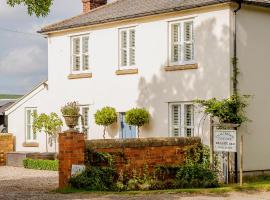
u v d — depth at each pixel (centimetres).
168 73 2478
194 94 2381
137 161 2002
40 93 3073
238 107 2203
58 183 2080
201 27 2362
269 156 2378
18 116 3216
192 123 2398
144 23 2577
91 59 2803
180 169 2031
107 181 1881
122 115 2672
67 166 1861
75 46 2892
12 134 3145
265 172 2358
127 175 1966
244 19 2323
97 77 2769
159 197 1731
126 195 1755
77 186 1848
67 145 1858
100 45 2761
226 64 2272
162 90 2500
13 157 2936
